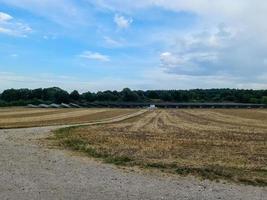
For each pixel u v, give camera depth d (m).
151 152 24.27
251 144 30.62
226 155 23.44
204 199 11.80
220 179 15.12
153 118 80.00
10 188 12.58
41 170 16.28
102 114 99.00
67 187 12.88
